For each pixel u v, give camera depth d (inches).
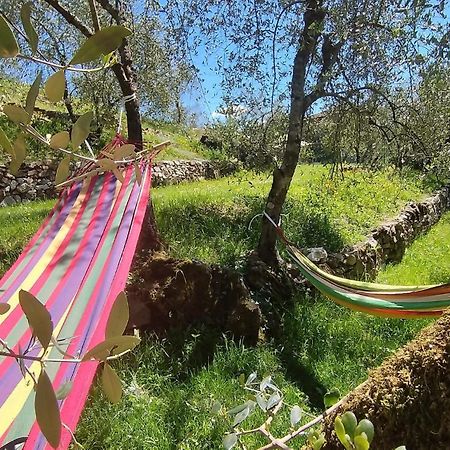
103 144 419.5
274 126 233.6
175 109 537.3
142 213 130.4
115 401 25.9
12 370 67.6
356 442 34.0
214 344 163.6
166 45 228.1
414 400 65.8
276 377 154.0
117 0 182.2
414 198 404.2
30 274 106.1
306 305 203.3
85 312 90.0
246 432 49.1
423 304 139.6
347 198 345.4
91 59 22.7
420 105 221.1
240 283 176.9
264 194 324.2
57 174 25.4
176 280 169.6
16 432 60.0
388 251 311.7
